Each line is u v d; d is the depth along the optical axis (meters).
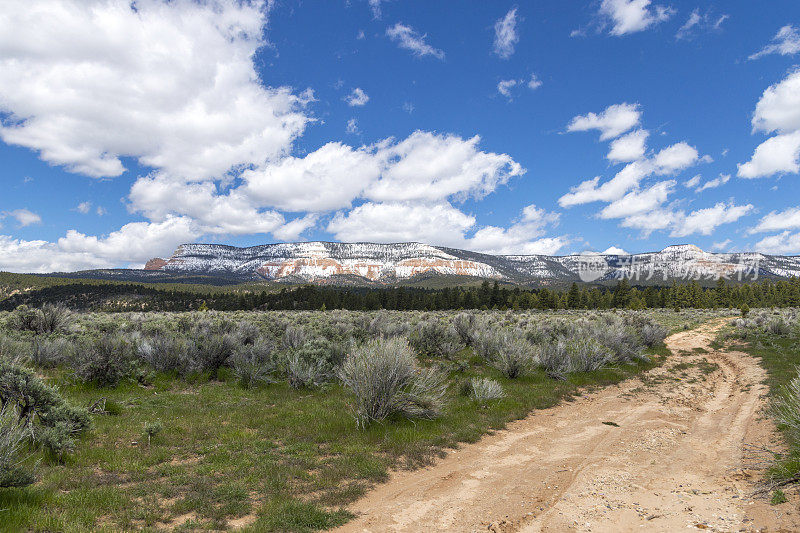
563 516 5.17
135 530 4.73
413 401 9.92
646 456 7.68
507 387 13.96
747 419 10.02
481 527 4.97
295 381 13.23
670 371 17.97
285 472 6.64
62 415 7.70
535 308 100.44
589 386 14.89
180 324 24.70
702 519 4.86
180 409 10.44
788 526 4.37
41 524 4.59
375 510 5.48
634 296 103.62
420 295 120.06
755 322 33.97
